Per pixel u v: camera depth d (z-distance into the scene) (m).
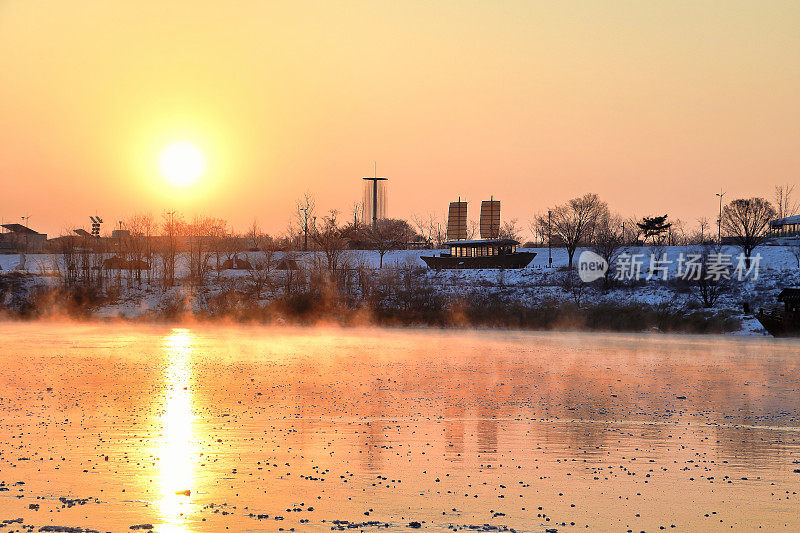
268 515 30.02
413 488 33.72
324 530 28.48
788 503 32.19
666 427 46.78
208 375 67.19
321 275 137.38
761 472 36.81
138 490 32.78
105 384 61.31
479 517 30.16
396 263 159.75
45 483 33.50
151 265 162.12
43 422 45.94
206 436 42.84
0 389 58.06
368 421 47.66
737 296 124.31
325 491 33.12
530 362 78.75
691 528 29.33
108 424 45.59
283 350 88.50
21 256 171.62
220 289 138.62
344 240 171.25
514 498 32.53
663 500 32.47
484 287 137.00
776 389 62.34
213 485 33.72
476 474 35.97
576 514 30.66
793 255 143.50
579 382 65.12
